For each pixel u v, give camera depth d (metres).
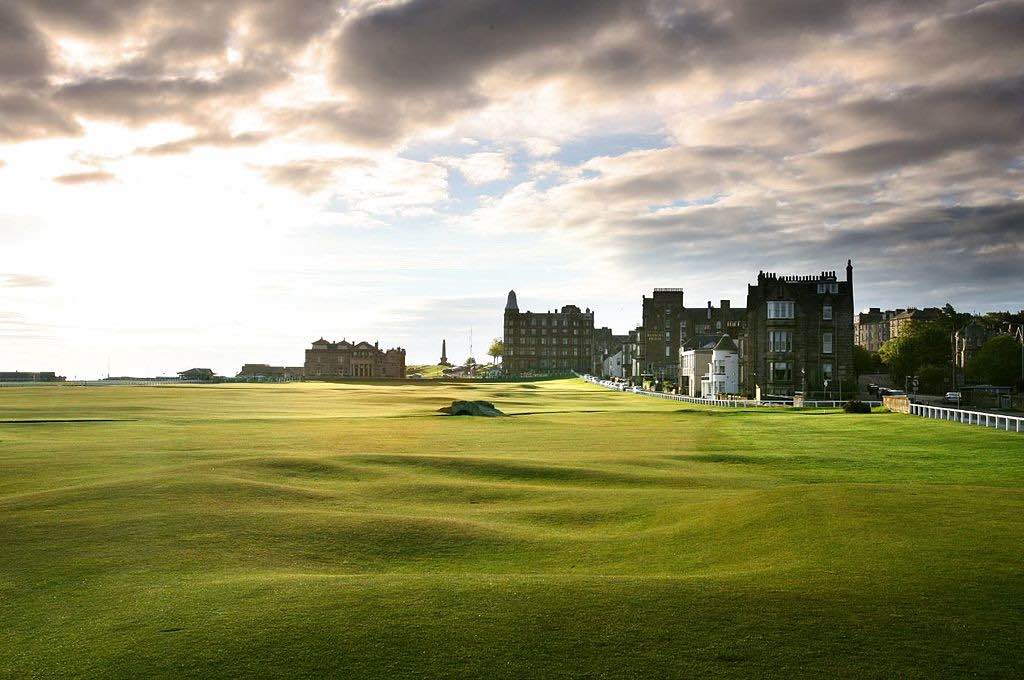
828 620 13.59
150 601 16.09
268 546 21.56
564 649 12.74
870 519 20.72
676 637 13.09
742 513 23.41
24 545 21.28
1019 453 39.91
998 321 194.25
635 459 42.09
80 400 109.06
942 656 12.08
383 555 21.06
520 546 22.14
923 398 102.62
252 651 12.98
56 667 12.73
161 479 31.38
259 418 76.38
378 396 136.50
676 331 196.12
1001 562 16.52
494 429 63.47
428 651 12.78
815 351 113.75
